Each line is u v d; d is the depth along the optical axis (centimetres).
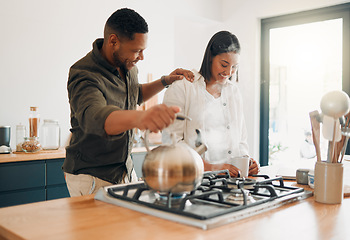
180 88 193
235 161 165
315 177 116
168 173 96
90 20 353
